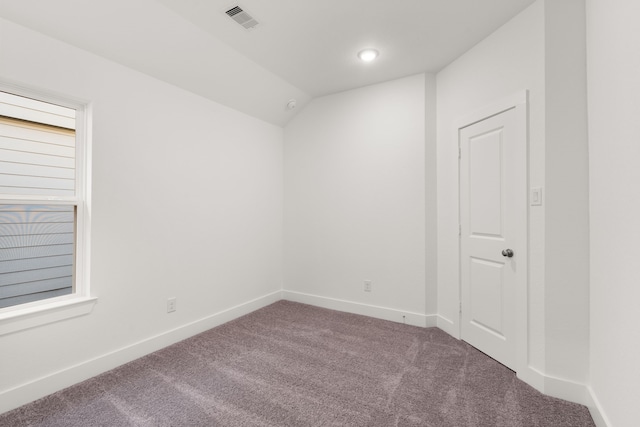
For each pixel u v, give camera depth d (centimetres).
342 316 319
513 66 206
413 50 252
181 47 229
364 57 262
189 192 270
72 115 208
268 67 280
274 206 371
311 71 288
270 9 201
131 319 226
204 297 284
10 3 159
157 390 186
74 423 157
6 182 185
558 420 158
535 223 188
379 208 314
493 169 224
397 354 233
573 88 173
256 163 344
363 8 201
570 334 174
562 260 176
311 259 360
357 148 327
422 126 291
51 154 201
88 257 204
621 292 129
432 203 291
